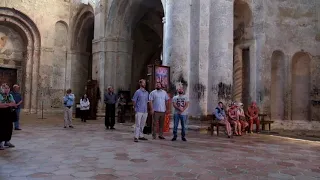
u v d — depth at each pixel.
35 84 24.58
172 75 13.68
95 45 22.16
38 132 11.91
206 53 13.79
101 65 21.44
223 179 5.36
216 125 12.07
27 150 7.76
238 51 17.34
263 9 16.41
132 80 25.94
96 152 7.63
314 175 5.84
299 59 17.22
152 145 8.97
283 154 8.08
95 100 20.81
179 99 10.29
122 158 6.92
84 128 14.12
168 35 14.07
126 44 21.61
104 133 12.05
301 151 8.70
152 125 10.98
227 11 13.96
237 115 12.59
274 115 16.81
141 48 26.64
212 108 13.48
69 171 5.64
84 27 25.36
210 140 10.58
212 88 13.57
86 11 24.03
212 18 13.92
